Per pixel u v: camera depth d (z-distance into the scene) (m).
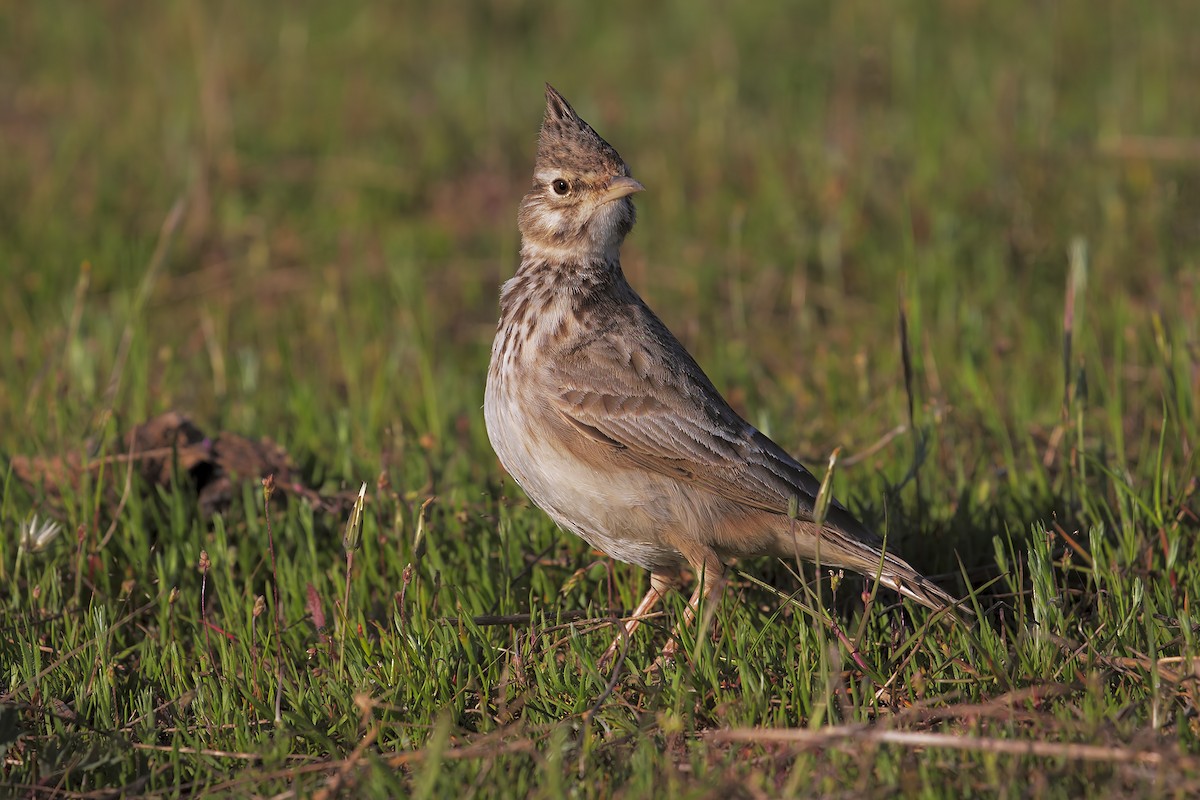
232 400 14.62
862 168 19.80
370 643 9.81
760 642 9.55
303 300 17.77
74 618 10.21
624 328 10.41
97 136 21.95
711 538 10.20
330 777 8.35
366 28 27.78
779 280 17.75
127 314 16.33
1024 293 16.20
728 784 7.70
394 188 20.75
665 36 27.86
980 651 8.98
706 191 19.91
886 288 17.22
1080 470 11.64
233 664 9.60
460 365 16.34
